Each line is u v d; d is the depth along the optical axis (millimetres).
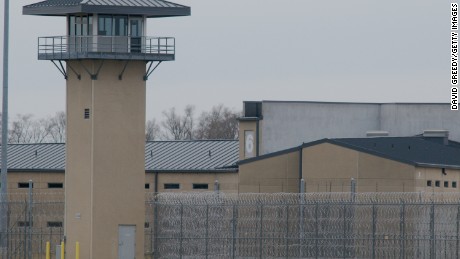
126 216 179875
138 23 180000
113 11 176500
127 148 180375
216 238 173750
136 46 179625
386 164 193250
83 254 178875
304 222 169875
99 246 178250
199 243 174625
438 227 165000
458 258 159250
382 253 163625
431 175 194250
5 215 174000
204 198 175875
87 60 179000
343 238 163625
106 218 178750
